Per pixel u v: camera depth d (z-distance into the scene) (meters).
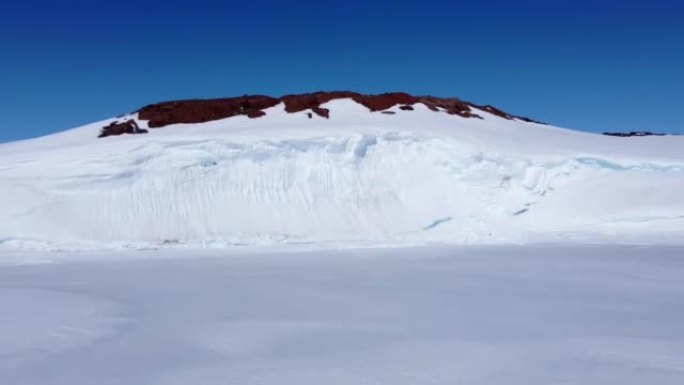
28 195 32.59
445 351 9.39
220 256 24.33
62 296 14.45
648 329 10.77
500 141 44.38
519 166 39.34
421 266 20.00
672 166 41.59
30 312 12.48
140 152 36.94
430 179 38.03
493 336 10.29
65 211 32.34
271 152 38.16
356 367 8.62
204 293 14.79
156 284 16.33
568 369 8.49
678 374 8.25
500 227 34.78
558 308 12.65
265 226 34.00
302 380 8.08
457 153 39.94
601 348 9.52
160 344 9.92
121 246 28.66
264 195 35.97
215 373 8.41
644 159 42.22
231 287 15.70
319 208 35.84
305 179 37.19
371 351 9.41
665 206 36.22
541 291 14.80
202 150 37.53
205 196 35.12
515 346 9.65
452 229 33.75
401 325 11.12
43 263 22.22
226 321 11.55
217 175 36.28
